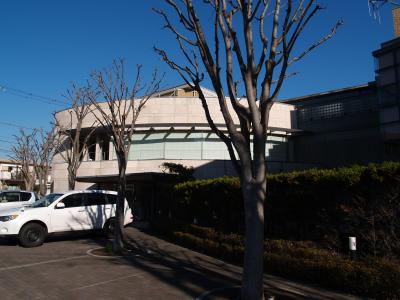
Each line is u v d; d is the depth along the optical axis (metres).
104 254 12.28
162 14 8.01
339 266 8.14
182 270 10.16
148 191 23.39
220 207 13.82
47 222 14.24
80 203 15.45
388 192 8.49
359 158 25.06
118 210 12.72
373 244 8.60
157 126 26.25
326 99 30.83
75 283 8.48
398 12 20.25
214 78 7.68
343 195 9.54
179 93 30.69
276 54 7.56
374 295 7.47
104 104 26.42
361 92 29.06
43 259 11.27
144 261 11.31
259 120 7.34
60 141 28.56
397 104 17.39
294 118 29.00
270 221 11.66
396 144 17.88
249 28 7.55
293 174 10.70
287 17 7.35
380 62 18.27
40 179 27.80
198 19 7.83
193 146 26.39
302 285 8.56
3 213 13.82
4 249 13.02
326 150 26.80
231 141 7.63
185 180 18.83
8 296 7.29
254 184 7.15
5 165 57.16
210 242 12.43
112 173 26.48
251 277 6.92
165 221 16.97
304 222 10.64
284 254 9.77
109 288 8.14
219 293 7.89
